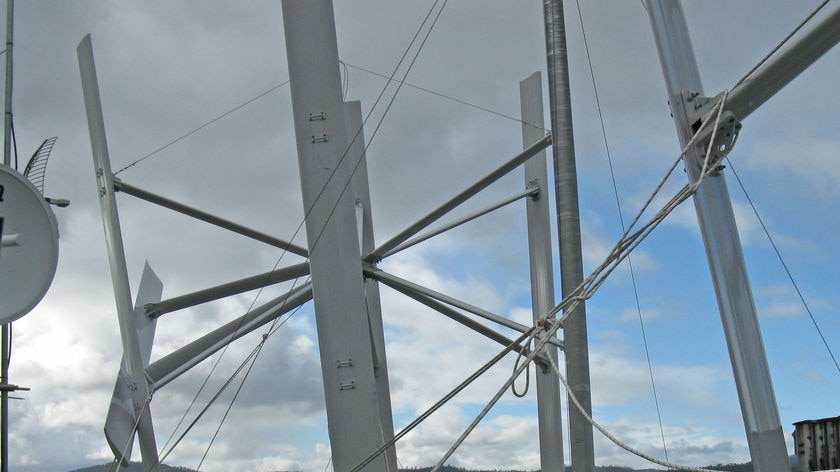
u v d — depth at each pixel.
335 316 16.11
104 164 19.47
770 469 8.70
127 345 18.36
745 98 9.05
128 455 17.72
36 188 9.64
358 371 16.08
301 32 16.59
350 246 16.33
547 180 27.64
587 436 11.97
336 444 16.08
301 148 16.52
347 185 16.47
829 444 9.79
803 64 8.80
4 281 9.43
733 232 9.24
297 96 16.56
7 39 10.76
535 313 26.98
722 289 9.12
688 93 9.47
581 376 12.32
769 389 8.95
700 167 9.23
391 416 26.22
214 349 22.05
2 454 9.13
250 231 23.72
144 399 17.97
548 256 27.22
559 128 13.71
